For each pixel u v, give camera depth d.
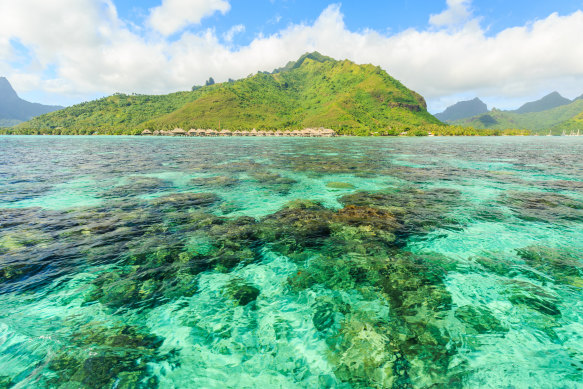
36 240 8.05
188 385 3.73
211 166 25.00
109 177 18.91
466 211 11.17
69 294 5.59
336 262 7.10
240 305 5.45
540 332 4.66
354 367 3.99
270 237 8.57
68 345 4.28
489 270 6.68
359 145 59.59
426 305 5.39
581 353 4.23
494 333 4.63
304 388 3.69
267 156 34.72
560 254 7.46
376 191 14.93
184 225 9.49
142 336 4.57
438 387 3.64
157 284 6.05
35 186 15.63
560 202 12.49
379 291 5.88
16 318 4.86
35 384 3.58
